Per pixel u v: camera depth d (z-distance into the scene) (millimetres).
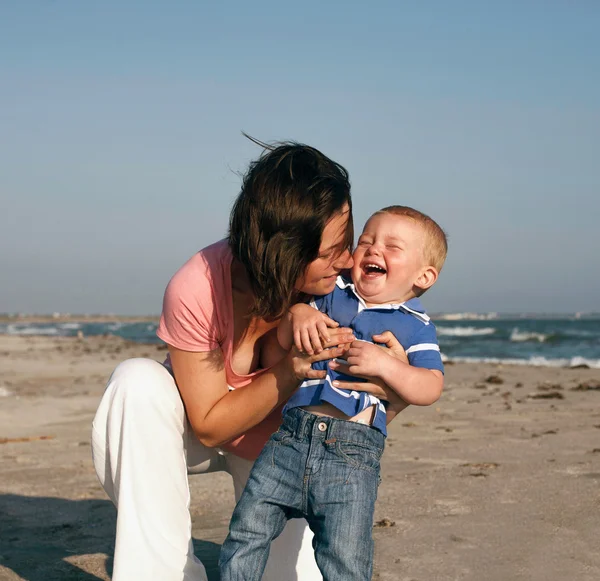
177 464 2461
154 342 34938
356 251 2529
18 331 62344
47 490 4613
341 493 2170
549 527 3463
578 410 7758
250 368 2609
